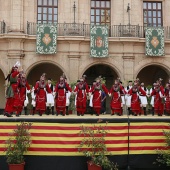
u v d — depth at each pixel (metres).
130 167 9.33
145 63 25.42
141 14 26.14
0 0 25.23
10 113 12.91
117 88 16.92
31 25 25.23
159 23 26.66
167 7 26.61
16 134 8.99
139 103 17.45
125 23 25.72
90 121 9.34
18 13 24.83
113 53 25.17
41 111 15.84
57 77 28.67
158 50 25.19
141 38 25.16
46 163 9.18
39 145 9.19
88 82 29.41
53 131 9.25
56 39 24.58
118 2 26.02
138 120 9.49
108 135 9.33
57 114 16.31
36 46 24.47
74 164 9.23
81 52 25.00
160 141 9.52
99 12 26.22
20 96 14.05
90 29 24.80
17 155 8.70
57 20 25.77
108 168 8.88
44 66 28.59
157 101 17.50
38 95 15.92
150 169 9.38
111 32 25.70
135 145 9.41
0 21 24.97
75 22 25.47
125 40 24.81
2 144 9.09
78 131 9.28
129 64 25.12
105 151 9.11
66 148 9.23
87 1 25.92
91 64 25.05
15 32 24.44
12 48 24.33
